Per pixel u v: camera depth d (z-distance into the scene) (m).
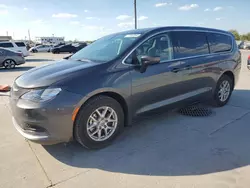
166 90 3.63
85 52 3.91
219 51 4.58
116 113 3.15
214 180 2.39
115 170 2.62
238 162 2.72
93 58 3.48
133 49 3.29
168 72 3.59
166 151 3.00
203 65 4.15
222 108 4.70
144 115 3.47
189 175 2.49
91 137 2.98
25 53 19.73
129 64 3.20
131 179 2.45
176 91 3.79
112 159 2.84
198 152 2.96
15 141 3.34
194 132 3.56
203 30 4.36
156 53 3.54
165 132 3.57
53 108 2.66
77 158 2.88
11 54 12.85
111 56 3.29
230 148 3.05
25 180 2.46
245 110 4.56
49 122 2.69
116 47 3.48
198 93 4.20
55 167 2.69
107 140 3.14
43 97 2.68
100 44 3.93
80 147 3.15
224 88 4.80
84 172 2.59
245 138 3.34
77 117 2.82
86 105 2.85
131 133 3.54
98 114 3.00
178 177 2.46
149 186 2.33
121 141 3.29
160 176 2.49
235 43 5.07
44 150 3.08
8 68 12.87
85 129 2.90
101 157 2.89
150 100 3.46
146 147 3.12
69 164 2.75
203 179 2.42
